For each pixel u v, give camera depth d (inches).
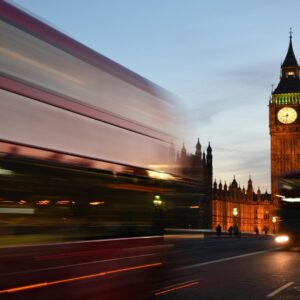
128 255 399.2
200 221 534.9
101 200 364.2
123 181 394.0
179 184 488.4
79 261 337.1
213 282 725.3
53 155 315.3
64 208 323.9
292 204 1307.8
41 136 307.3
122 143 396.8
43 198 305.4
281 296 609.6
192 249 1425.9
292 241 1298.0
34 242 297.3
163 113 471.2
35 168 299.7
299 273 834.8
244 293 629.3
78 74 351.6
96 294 356.2
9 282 279.1
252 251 1350.9
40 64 315.0
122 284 389.4
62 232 321.4
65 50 341.1
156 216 447.2
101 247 362.6
